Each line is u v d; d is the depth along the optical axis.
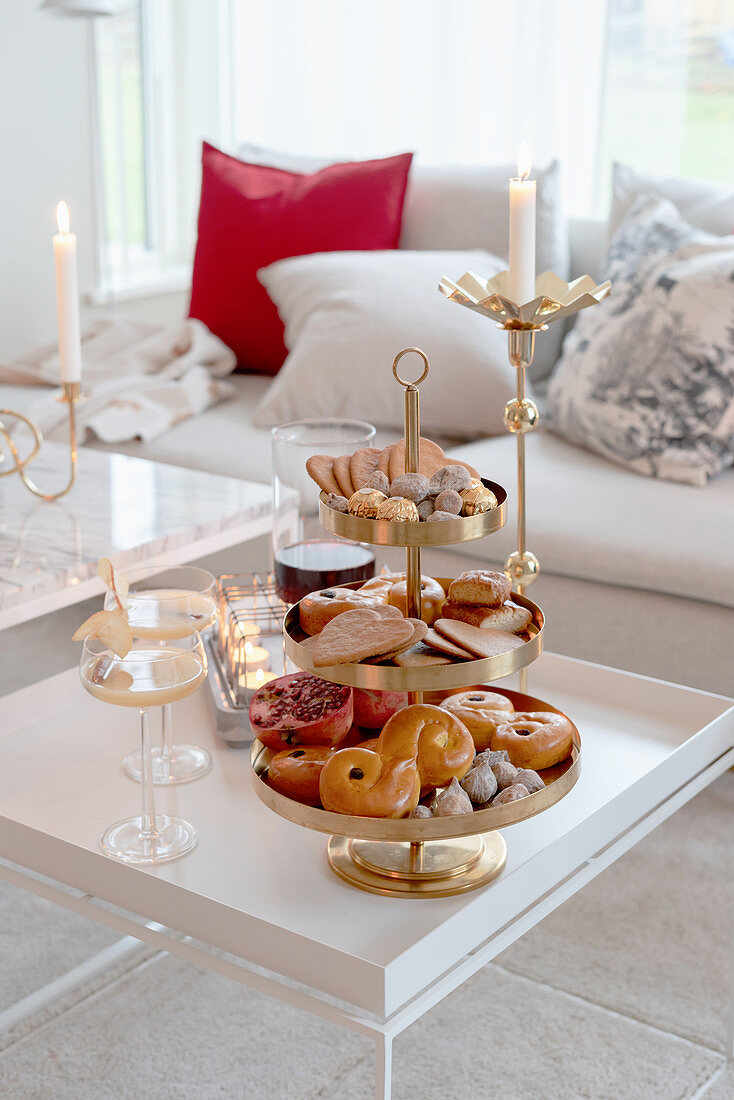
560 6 3.51
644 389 2.29
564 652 2.14
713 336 2.23
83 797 1.28
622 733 1.41
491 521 1.05
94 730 1.46
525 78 3.62
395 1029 0.94
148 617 1.20
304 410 2.59
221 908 1.03
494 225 2.89
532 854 1.15
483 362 2.55
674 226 2.47
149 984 1.57
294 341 2.78
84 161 3.93
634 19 3.47
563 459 2.39
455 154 3.83
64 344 1.81
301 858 1.16
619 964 1.61
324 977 0.98
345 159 3.20
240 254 3.04
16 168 3.71
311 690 1.24
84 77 3.87
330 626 1.06
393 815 1.03
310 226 2.96
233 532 1.86
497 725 1.19
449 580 1.25
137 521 1.80
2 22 3.58
